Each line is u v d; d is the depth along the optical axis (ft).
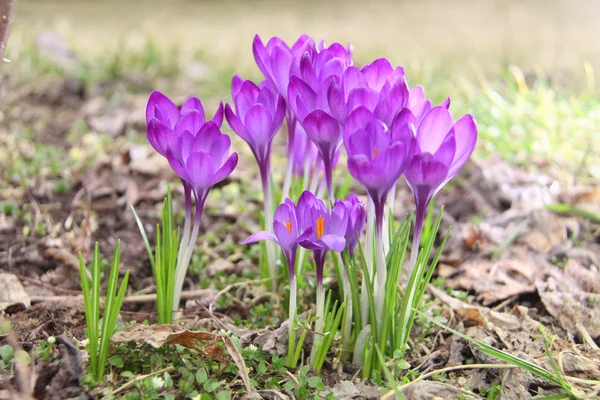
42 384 2.16
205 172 2.28
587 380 2.27
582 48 6.06
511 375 2.28
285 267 2.51
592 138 3.46
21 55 4.76
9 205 2.88
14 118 3.84
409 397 2.23
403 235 2.29
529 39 6.65
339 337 2.38
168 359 2.27
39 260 2.65
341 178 3.19
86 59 5.11
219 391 2.22
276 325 2.44
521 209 2.95
